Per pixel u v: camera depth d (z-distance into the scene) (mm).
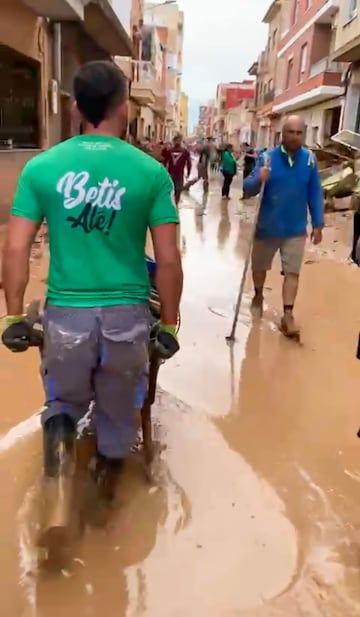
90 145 2451
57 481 2453
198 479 3199
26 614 2312
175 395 4164
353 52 19094
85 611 2338
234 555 2664
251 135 55969
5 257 2449
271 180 5289
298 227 5398
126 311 2508
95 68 2512
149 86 34625
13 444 3395
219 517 2914
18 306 2498
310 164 5309
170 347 2670
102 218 2438
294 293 5465
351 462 3432
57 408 2594
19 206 2447
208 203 18125
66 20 12844
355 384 4500
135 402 2662
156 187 2477
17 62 11484
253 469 3318
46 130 13328
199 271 7969
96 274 2480
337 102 24266
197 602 2400
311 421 3902
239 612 2352
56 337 2479
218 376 4527
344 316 6156
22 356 4672
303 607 2377
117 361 2516
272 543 2748
